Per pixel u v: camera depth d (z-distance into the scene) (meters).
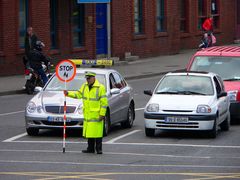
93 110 40.06
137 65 101.69
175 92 48.56
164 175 33.50
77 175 33.34
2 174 33.62
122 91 51.41
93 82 40.19
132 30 106.94
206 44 109.31
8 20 82.50
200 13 132.00
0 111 60.31
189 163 37.31
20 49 84.62
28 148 42.59
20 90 73.62
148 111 46.88
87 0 82.88
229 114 52.09
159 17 115.38
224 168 35.72
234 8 144.50
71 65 43.72
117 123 51.75
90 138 40.34
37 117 46.41
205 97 47.44
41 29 87.75
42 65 73.62
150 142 45.34
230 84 54.72
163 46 115.81
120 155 40.00
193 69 57.47
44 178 32.50
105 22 101.44
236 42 145.00
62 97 47.25
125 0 104.56
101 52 101.31
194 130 46.50
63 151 40.88
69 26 93.44
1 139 46.28
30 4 85.94
